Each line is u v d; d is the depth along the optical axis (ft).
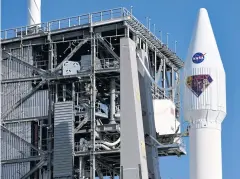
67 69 312.71
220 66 281.13
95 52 313.32
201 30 284.20
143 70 298.56
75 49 315.17
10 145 318.24
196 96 279.49
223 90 280.92
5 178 315.99
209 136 278.26
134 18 313.12
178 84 318.24
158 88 325.21
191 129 280.72
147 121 295.69
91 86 309.22
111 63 312.09
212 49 281.74
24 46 325.62
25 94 320.50
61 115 309.22
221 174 277.64
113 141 311.68
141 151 282.15
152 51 328.70
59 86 317.42
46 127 318.04
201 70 279.69
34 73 322.55
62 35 319.27
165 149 316.81
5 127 320.09
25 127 318.65
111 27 312.29
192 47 282.97
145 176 281.54
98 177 319.47
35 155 315.58
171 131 314.96
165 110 315.58
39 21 340.39
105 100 322.34
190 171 278.67
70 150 305.73
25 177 313.94
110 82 313.12
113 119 310.04
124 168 280.72
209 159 276.82
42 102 318.04
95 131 306.35
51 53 319.68
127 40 288.92
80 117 310.65
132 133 282.36
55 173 305.94
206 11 287.48
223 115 280.51
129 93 285.23
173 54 337.11
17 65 324.60
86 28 314.76
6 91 322.96
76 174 312.09
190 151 279.90
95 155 305.73
